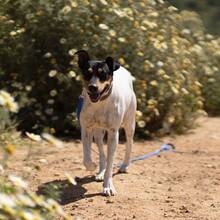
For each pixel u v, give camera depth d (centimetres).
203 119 1527
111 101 803
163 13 1344
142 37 1220
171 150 1163
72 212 743
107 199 802
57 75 1189
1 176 691
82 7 1187
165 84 1250
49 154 1038
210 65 1580
